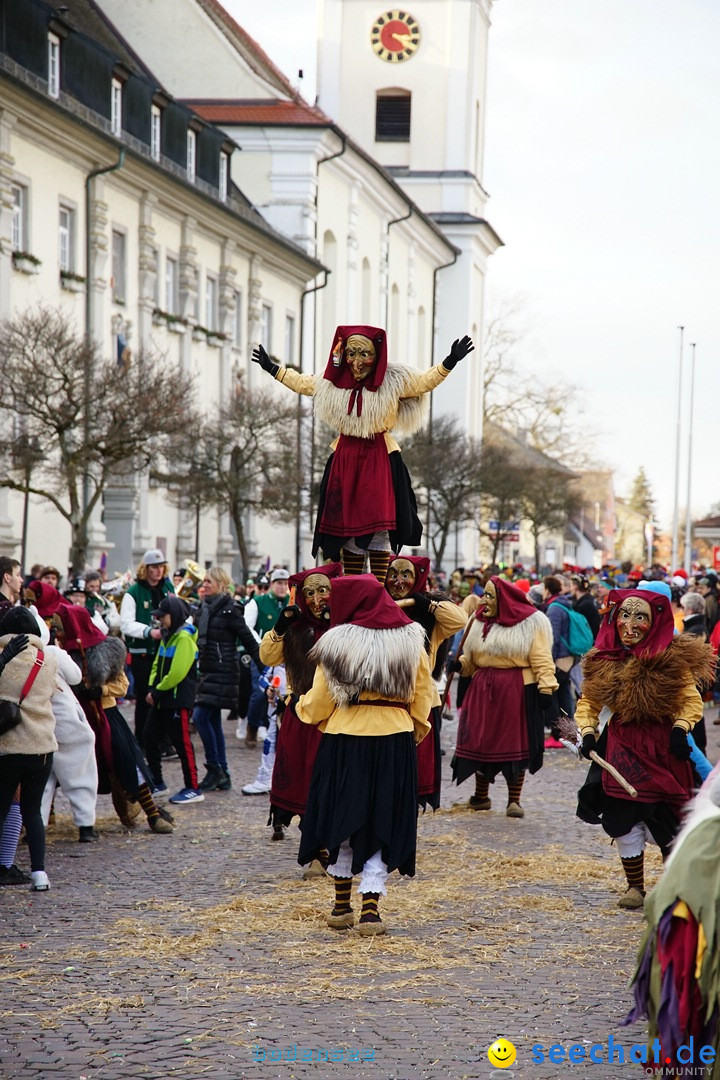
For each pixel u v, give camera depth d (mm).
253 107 47719
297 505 35875
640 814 8945
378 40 69500
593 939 8227
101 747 11625
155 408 25641
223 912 8820
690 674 8922
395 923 8625
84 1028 6410
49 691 9695
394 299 62500
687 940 4375
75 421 25000
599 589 26031
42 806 11180
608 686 8961
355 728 8336
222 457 34438
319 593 9586
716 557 45281
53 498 25547
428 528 49812
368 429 8758
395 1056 6031
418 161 70062
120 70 33312
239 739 18750
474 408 73062
